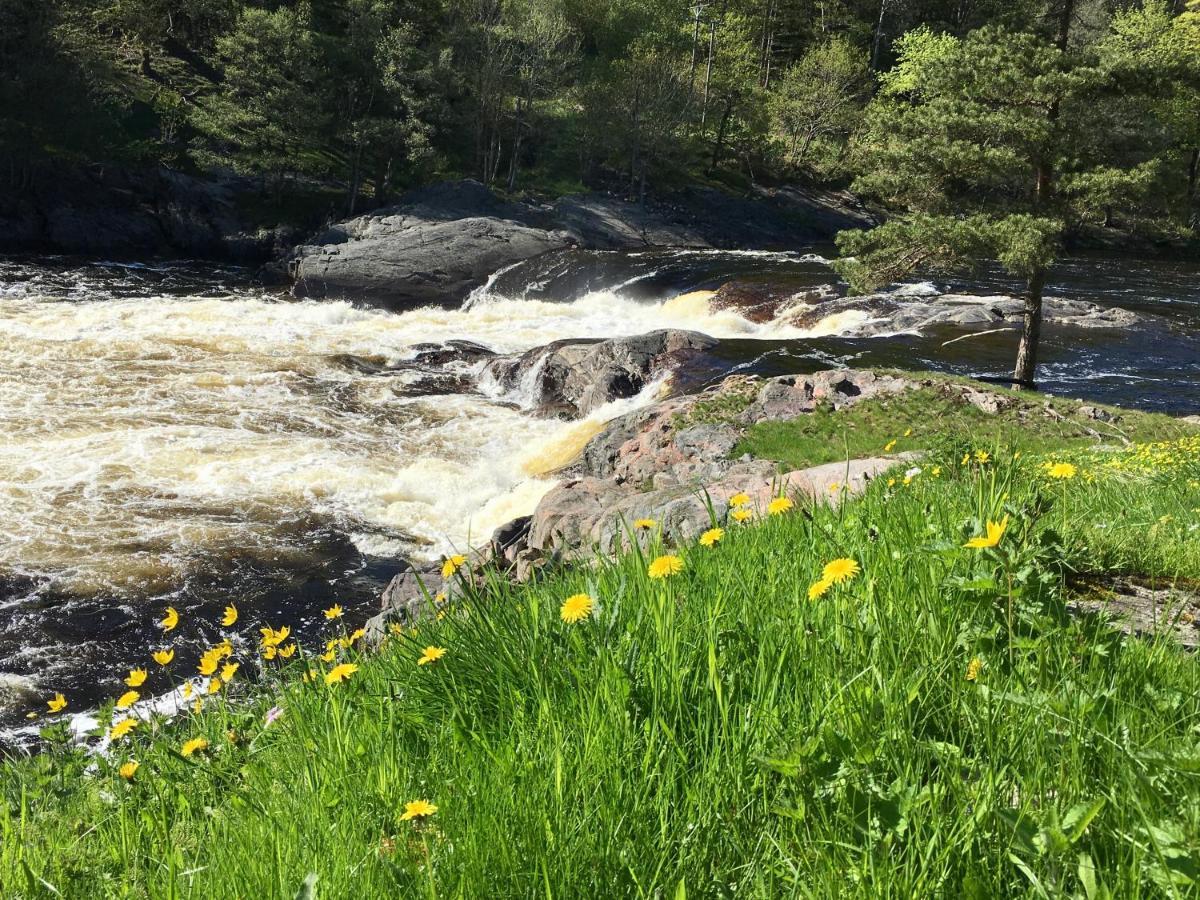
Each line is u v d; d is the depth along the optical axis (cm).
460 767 205
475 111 5328
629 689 213
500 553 1091
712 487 972
